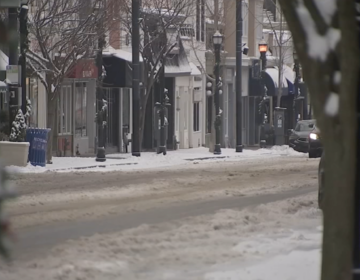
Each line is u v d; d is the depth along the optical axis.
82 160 122.06
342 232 23.84
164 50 147.50
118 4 138.00
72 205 59.44
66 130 144.38
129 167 111.06
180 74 169.12
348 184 23.70
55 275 33.62
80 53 124.12
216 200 63.94
